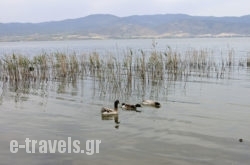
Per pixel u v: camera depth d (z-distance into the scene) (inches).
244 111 1135.6
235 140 852.0
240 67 2348.7
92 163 714.8
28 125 970.7
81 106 1222.3
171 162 721.6
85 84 1699.1
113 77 1749.5
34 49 5634.8
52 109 1174.3
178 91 1499.8
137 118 1052.5
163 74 1910.7
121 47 5871.1
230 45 6230.3
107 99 1347.2
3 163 710.5
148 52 3870.6
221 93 1449.3
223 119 1039.6
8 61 1959.9
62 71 1918.1
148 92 1481.3
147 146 808.9
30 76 1865.2
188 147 804.0
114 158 740.0
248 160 732.0
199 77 1892.2
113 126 965.2
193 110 1151.0
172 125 976.9
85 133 901.2
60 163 713.0
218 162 722.2
